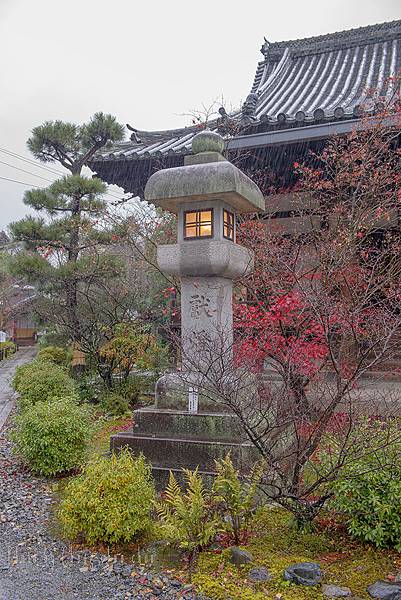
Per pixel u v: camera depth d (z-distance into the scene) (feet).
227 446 16.76
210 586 11.65
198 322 19.21
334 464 13.87
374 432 14.30
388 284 23.36
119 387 35.29
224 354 17.15
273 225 30.94
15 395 45.88
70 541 14.61
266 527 14.71
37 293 48.88
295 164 27.73
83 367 41.45
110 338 36.60
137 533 14.69
